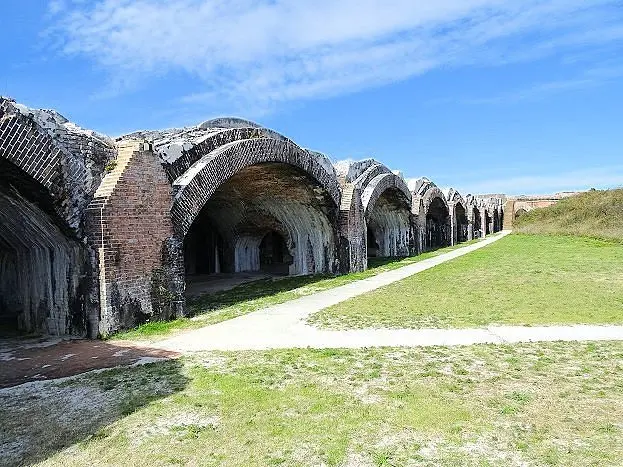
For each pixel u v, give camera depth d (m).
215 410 4.82
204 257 19.73
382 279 15.41
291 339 7.71
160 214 9.21
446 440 4.05
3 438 4.38
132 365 6.51
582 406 4.70
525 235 39.62
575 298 10.67
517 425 4.30
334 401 4.93
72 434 4.41
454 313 9.36
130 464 3.84
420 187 28.28
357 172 19.53
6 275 11.91
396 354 6.64
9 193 7.84
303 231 17.56
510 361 6.17
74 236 8.16
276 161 12.68
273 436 4.20
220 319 9.58
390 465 3.67
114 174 8.54
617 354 6.38
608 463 3.62
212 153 10.71
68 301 8.62
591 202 42.16
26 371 6.51
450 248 30.27
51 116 7.98
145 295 8.89
